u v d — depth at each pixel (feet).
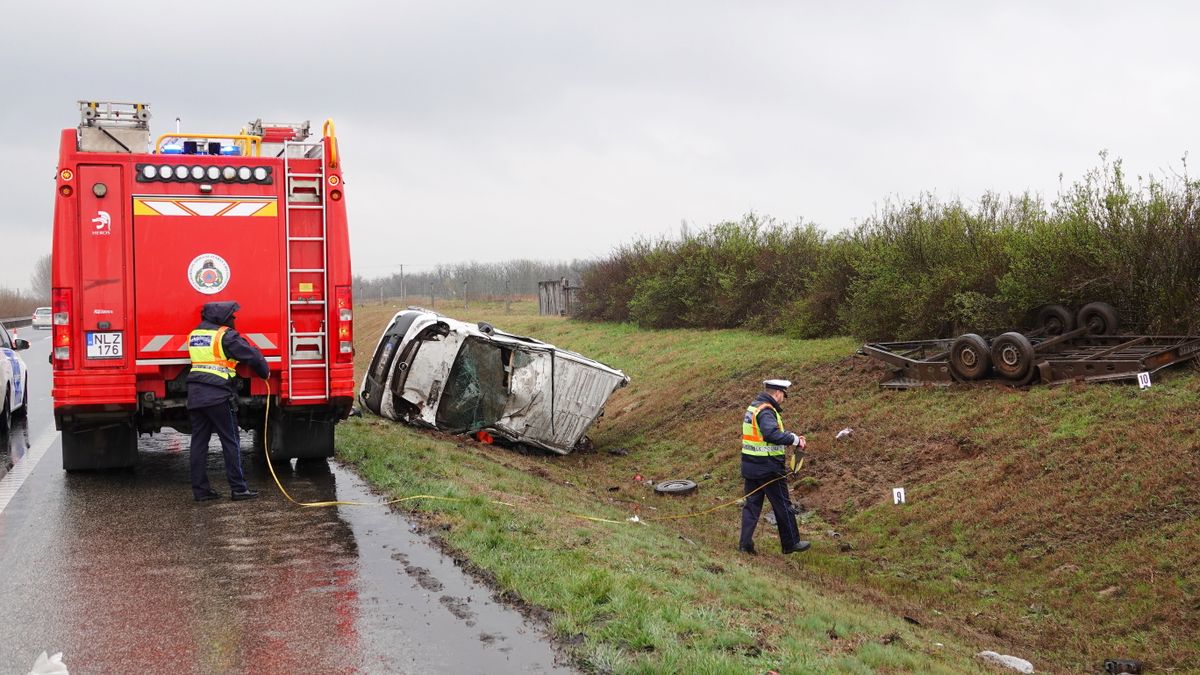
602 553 24.32
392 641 17.51
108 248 30.01
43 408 57.31
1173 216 42.80
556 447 53.06
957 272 53.21
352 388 32.42
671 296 86.38
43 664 14.70
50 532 25.58
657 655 16.58
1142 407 36.50
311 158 32.30
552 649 17.17
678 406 59.00
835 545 35.96
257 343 31.42
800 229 79.36
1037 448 36.68
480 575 21.74
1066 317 45.98
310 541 24.70
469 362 50.85
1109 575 28.99
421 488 30.73
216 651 17.01
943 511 35.83
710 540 35.24
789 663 17.17
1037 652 26.08
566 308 120.47
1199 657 24.52
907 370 48.19
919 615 28.02
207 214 30.86
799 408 50.78
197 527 26.16
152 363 30.40
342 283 32.04
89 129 30.96
